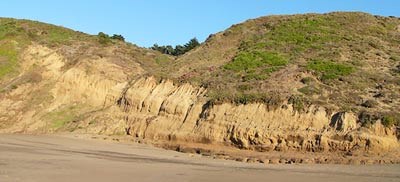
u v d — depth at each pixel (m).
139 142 43.66
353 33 53.88
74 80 59.16
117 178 21.69
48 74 61.84
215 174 24.66
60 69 62.38
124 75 60.06
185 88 47.00
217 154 36.19
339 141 33.56
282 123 36.94
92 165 26.27
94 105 56.62
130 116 48.91
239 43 57.44
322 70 43.53
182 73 52.28
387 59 46.44
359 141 32.91
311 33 54.47
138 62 65.06
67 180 20.08
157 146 41.53
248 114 38.88
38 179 19.78
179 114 44.09
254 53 50.97
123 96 53.19
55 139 43.62
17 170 22.11
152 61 67.25
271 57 49.00
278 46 52.28
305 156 33.38
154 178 22.27
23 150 32.78
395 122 33.41
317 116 36.06
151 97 48.78
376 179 23.48
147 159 32.03
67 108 56.28
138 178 22.05
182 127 42.41
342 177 24.17
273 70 45.69
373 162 30.58
